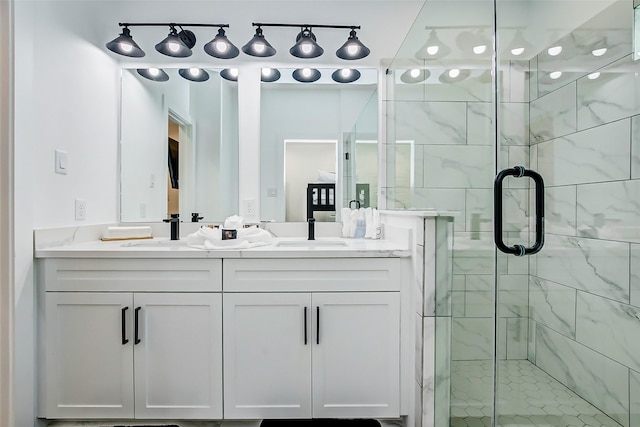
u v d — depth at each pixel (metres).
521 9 1.27
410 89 1.75
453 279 1.37
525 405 1.30
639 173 1.22
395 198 1.99
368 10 2.04
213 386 1.47
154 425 1.52
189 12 2.01
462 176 1.34
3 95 1.34
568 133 1.27
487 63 1.28
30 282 1.43
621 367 1.26
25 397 1.40
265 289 1.47
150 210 2.10
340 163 2.13
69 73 1.68
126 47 1.88
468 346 1.35
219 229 1.80
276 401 1.48
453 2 1.39
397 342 1.49
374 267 1.49
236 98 2.11
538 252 1.27
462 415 1.35
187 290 1.47
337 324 1.48
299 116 2.12
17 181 1.37
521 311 1.30
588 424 1.27
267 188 2.12
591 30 1.27
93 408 1.46
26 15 1.39
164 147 2.11
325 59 2.11
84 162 1.79
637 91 1.21
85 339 1.47
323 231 2.12
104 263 1.46
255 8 2.02
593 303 1.28
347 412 1.48
